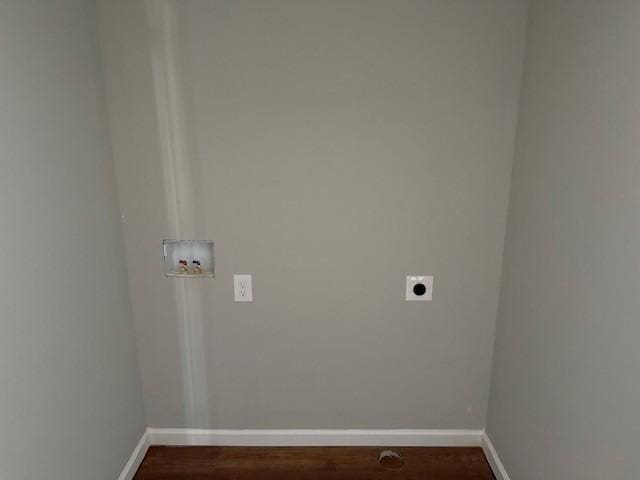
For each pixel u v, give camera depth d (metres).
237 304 1.92
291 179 1.78
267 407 2.06
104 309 1.69
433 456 2.03
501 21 1.61
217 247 1.86
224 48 1.66
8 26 1.16
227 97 1.70
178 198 1.81
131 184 1.79
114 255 1.77
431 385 2.02
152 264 1.88
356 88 1.69
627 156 1.05
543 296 1.48
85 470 1.55
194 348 1.98
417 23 1.62
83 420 1.53
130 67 1.68
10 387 1.16
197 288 1.91
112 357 1.75
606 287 1.13
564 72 1.35
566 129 1.34
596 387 1.18
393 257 1.86
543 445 1.49
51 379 1.34
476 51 1.64
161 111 1.72
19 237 1.20
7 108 1.15
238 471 1.95
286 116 1.72
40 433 1.29
